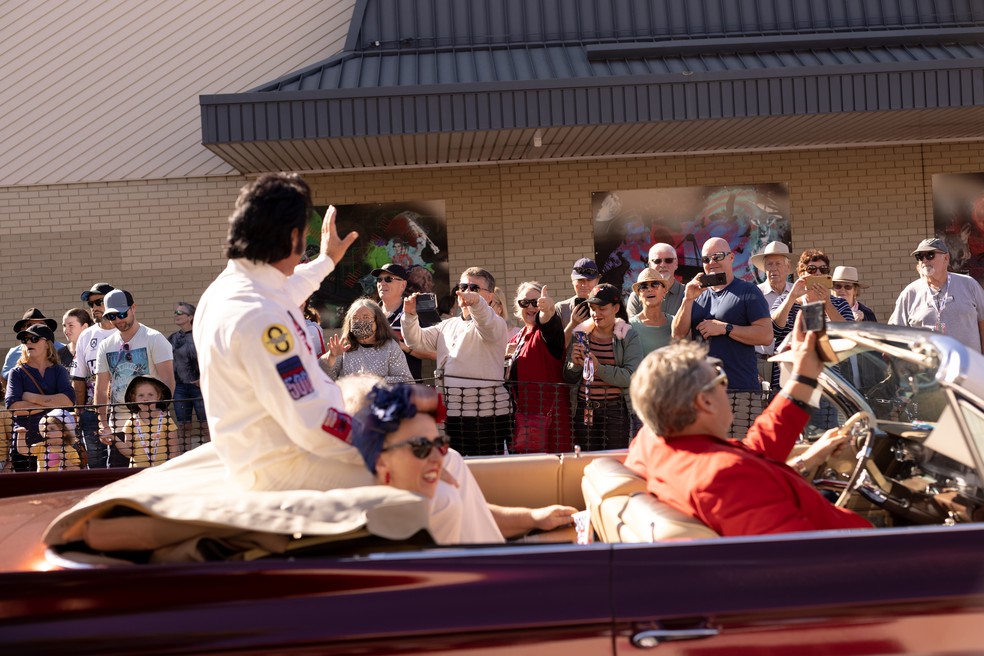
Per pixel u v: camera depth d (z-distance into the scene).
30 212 11.20
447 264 11.26
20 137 11.15
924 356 2.84
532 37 10.66
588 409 5.63
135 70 11.20
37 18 11.13
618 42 10.51
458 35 10.63
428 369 8.30
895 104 9.33
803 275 7.11
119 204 11.23
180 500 2.51
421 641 2.20
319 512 2.40
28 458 6.09
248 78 11.25
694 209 11.33
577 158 11.25
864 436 3.34
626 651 2.25
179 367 8.86
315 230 11.19
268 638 2.17
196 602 2.21
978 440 2.70
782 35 10.62
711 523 2.62
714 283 5.76
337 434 2.60
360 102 9.16
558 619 2.22
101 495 2.66
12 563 2.55
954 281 7.18
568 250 11.30
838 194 11.38
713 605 2.26
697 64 9.90
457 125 9.20
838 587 2.29
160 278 11.27
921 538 2.37
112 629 2.17
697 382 2.80
